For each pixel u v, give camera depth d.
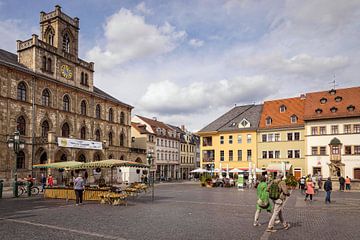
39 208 20.44
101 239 11.37
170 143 89.94
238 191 37.81
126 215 17.31
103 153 55.88
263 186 14.09
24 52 47.03
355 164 53.41
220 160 69.31
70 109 51.62
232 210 19.62
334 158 54.69
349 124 54.81
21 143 28.80
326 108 58.56
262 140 65.12
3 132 40.19
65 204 22.92
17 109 42.31
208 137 72.50
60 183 45.09
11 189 37.16
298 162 60.56
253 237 11.77
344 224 14.77
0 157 39.53
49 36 51.91
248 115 70.56
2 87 40.56
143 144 77.00
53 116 48.06
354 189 41.78
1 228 13.32
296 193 36.03
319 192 37.16
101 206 21.69
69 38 54.03
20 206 21.56
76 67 54.16
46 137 44.22
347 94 59.53
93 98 57.16
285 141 62.38
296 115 63.22
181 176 95.94
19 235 11.91
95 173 54.59
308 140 58.03
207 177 49.69
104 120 59.53
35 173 43.59
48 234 12.12
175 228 13.45
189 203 23.80
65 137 46.75
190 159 102.69
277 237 11.80
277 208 13.03
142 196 30.34
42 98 46.75
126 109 66.75
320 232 12.80
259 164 64.56
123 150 64.69
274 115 66.38
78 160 50.97
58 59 50.28
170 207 21.17
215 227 13.71
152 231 12.80
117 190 25.31
